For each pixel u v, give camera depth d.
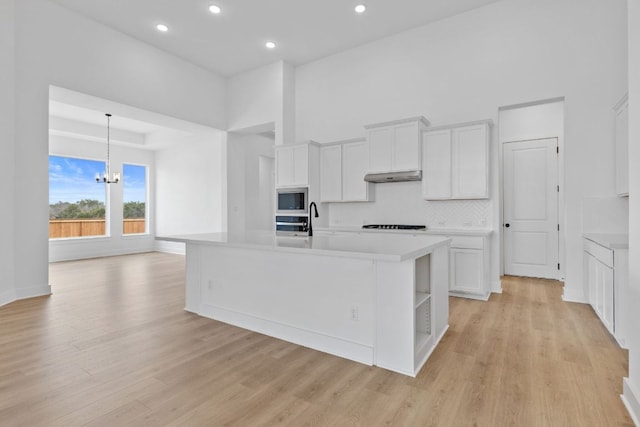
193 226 8.07
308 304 2.60
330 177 5.46
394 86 5.07
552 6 3.96
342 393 1.94
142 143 8.30
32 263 4.09
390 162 4.64
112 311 3.50
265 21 4.74
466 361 2.34
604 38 3.70
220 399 1.88
